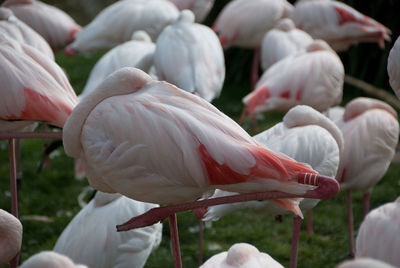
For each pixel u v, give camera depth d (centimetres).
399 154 1209
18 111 673
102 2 2467
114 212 705
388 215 498
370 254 499
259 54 1681
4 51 685
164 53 995
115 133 557
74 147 582
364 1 1664
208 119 554
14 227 598
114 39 1325
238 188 552
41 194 1116
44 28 1411
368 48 1658
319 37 1397
